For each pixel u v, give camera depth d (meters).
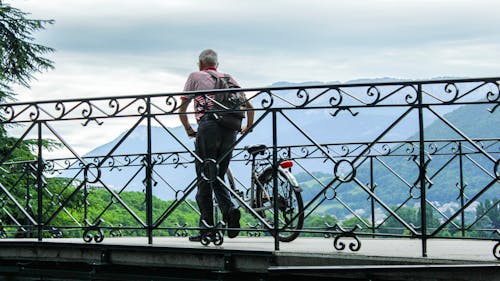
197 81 6.26
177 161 8.34
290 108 5.31
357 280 4.83
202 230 6.10
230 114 6.21
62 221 13.70
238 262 5.35
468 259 4.59
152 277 5.82
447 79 4.77
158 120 5.91
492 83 4.65
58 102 6.27
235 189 6.70
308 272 4.91
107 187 6.14
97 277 6.04
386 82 4.95
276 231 5.32
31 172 9.44
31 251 6.44
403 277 4.68
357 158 5.14
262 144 6.61
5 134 14.31
